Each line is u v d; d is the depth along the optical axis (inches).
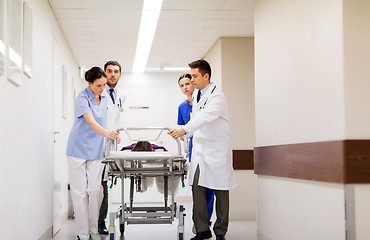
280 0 148.7
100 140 166.7
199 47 280.7
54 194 199.2
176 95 369.7
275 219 154.5
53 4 197.3
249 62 255.3
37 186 162.1
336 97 110.0
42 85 174.9
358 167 104.1
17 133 131.0
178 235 174.9
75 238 188.9
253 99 254.1
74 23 226.8
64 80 243.6
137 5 201.0
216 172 161.5
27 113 145.3
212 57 279.3
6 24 115.7
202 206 162.7
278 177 151.3
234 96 253.0
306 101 128.1
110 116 195.6
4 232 115.1
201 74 164.1
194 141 166.2
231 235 191.3
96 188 165.9
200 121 155.6
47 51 188.7
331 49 112.7
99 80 165.5
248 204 251.1
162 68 348.2
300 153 129.5
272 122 157.5
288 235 142.0
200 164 161.6
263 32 167.0
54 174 200.4
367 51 107.8
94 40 260.8
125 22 226.5
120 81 366.3
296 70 135.5
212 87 165.9
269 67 160.2
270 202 159.8
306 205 127.7
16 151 129.6
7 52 117.2
